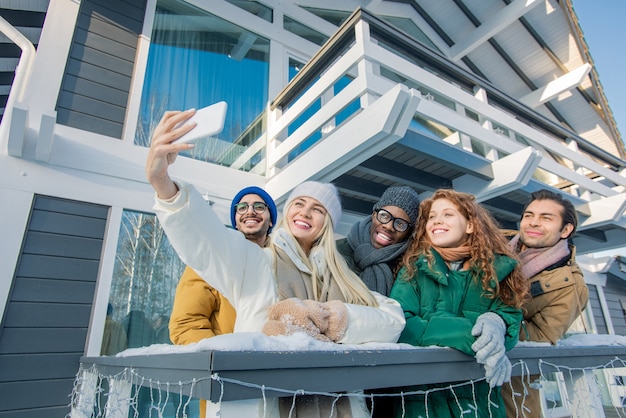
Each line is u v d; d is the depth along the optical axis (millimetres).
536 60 5941
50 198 2383
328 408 861
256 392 623
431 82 2760
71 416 1933
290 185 2826
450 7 5715
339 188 2996
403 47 2861
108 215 2537
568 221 1686
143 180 2715
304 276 1104
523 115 3756
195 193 880
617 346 1580
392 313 1045
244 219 1566
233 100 3568
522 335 1585
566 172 3611
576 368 1342
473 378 1000
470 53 6160
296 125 3576
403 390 1101
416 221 1493
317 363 710
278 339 734
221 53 3688
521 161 2773
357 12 2562
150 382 898
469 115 4332
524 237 1743
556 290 1586
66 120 2635
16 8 3736
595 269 5570
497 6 5562
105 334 2311
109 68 2943
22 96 2523
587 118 6398
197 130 805
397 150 2742
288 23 4438
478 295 1241
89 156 2586
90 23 2975
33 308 2158
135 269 2518
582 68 5512
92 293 2344
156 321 2494
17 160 2318
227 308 1341
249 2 4180
